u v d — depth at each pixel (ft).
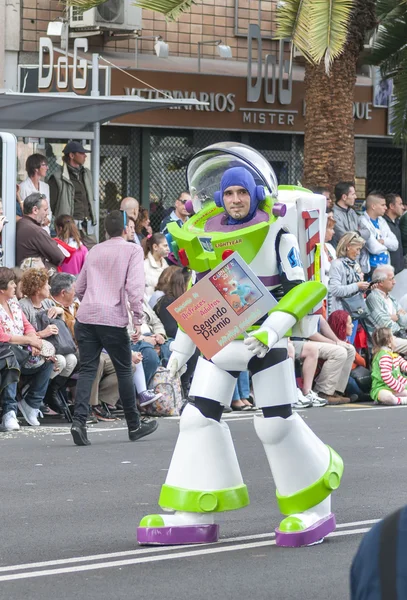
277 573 21.52
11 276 43.06
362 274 55.06
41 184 54.70
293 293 23.11
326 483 23.90
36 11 70.59
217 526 24.29
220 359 23.27
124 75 71.36
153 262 51.88
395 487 31.17
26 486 31.40
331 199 64.75
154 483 31.96
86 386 39.14
